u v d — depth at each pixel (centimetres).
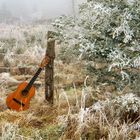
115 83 579
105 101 545
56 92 669
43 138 465
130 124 493
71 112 546
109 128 484
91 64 602
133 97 524
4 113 542
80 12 577
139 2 531
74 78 771
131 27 538
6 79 781
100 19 554
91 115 510
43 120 535
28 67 891
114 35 529
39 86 766
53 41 593
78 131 474
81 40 549
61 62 896
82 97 588
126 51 537
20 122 514
